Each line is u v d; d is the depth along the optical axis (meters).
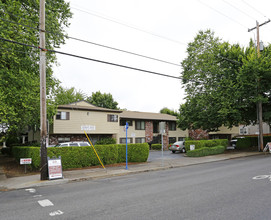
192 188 8.16
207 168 13.77
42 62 10.95
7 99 13.23
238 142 28.55
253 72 21.02
